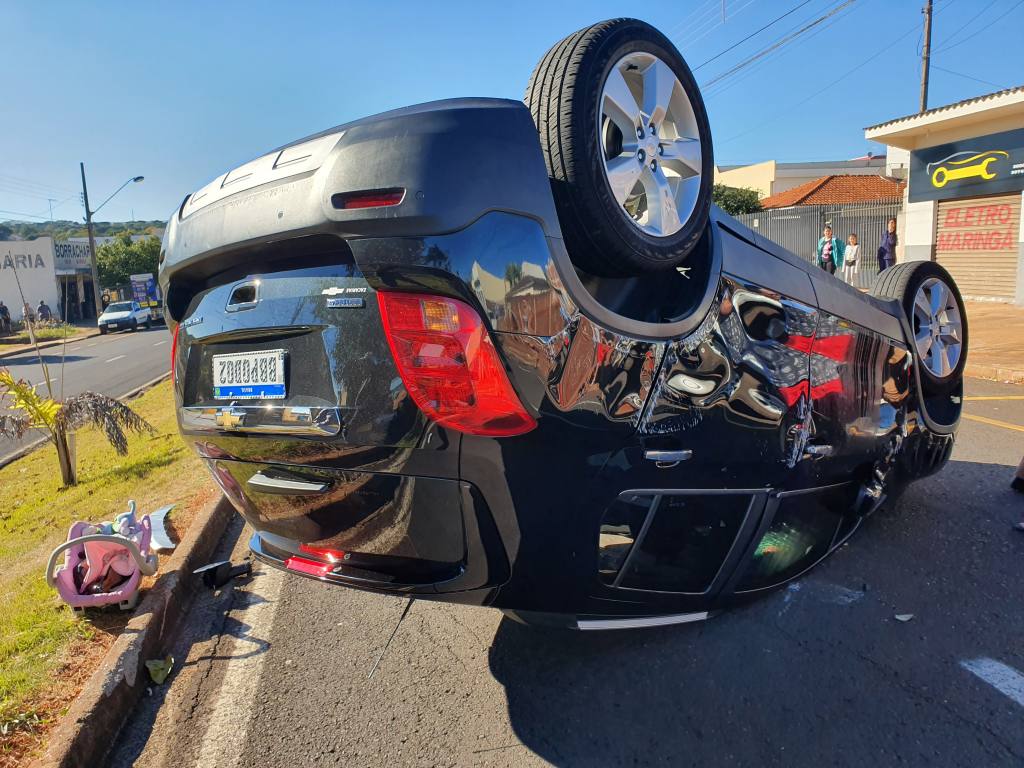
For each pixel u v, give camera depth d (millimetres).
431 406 2051
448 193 2002
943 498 4344
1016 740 2377
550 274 2117
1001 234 17109
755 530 2814
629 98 2498
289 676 3137
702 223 2676
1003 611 3105
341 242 2180
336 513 2391
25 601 4008
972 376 9039
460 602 2322
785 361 2895
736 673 2826
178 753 2732
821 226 26266
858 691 2668
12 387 6934
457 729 2676
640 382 2348
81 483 7133
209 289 2719
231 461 2664
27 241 47375
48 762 2479
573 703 2754
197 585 4156
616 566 2453
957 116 16609
